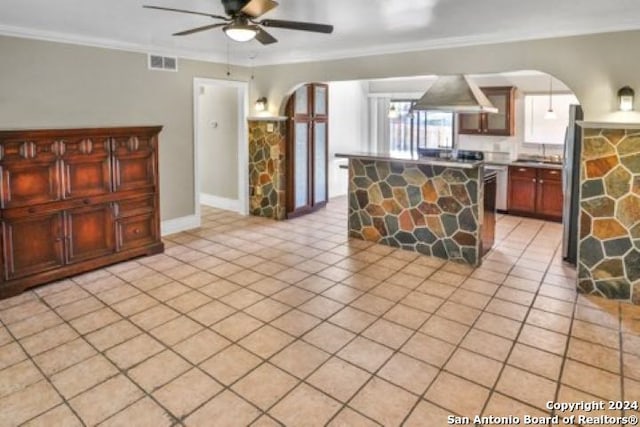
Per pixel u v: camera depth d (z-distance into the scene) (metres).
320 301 3.69
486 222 4.88
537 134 6.87
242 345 2.98
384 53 5.12
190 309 3.53
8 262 3.71
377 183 5.26
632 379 2.60
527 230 6.04
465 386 2.54
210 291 3.89
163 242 5.33
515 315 3.44
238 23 2.88
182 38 4.81
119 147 4.40
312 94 6.84
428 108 5.14
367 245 5.29
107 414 2.30
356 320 3.35
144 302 3.66
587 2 3.26
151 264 4.58
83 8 3.49
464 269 4.48
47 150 3.86
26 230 3.80
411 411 2.33
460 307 3.58
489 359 2.82
